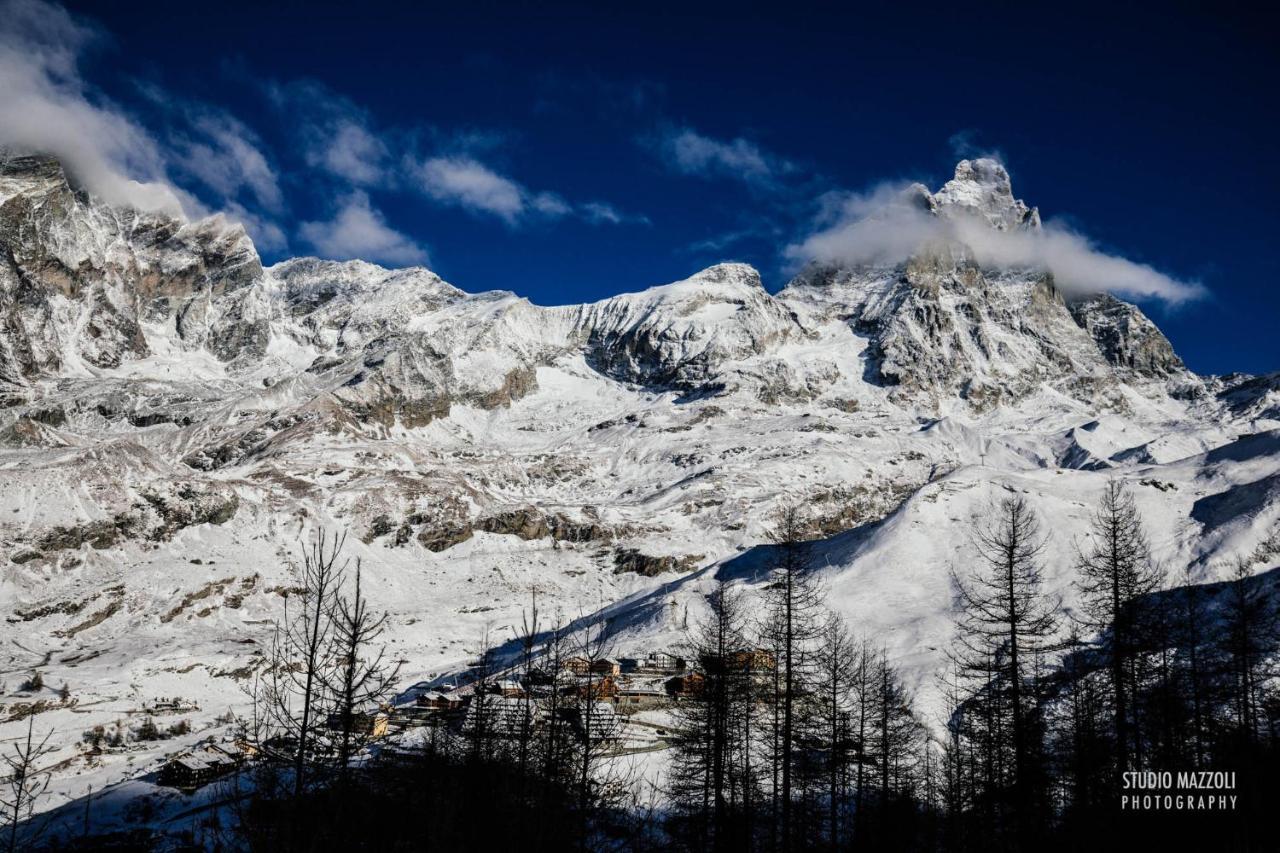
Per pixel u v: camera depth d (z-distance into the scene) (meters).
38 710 128.00
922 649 110.12
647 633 134.25
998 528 148.25
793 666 48.19
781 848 47.38
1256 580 79.69
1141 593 40.47
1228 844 41.28
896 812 54.78
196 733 122.44
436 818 38.47
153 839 57.78
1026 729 41.75
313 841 26.28
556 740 40.88
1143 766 44.16
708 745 47.09
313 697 27.69
